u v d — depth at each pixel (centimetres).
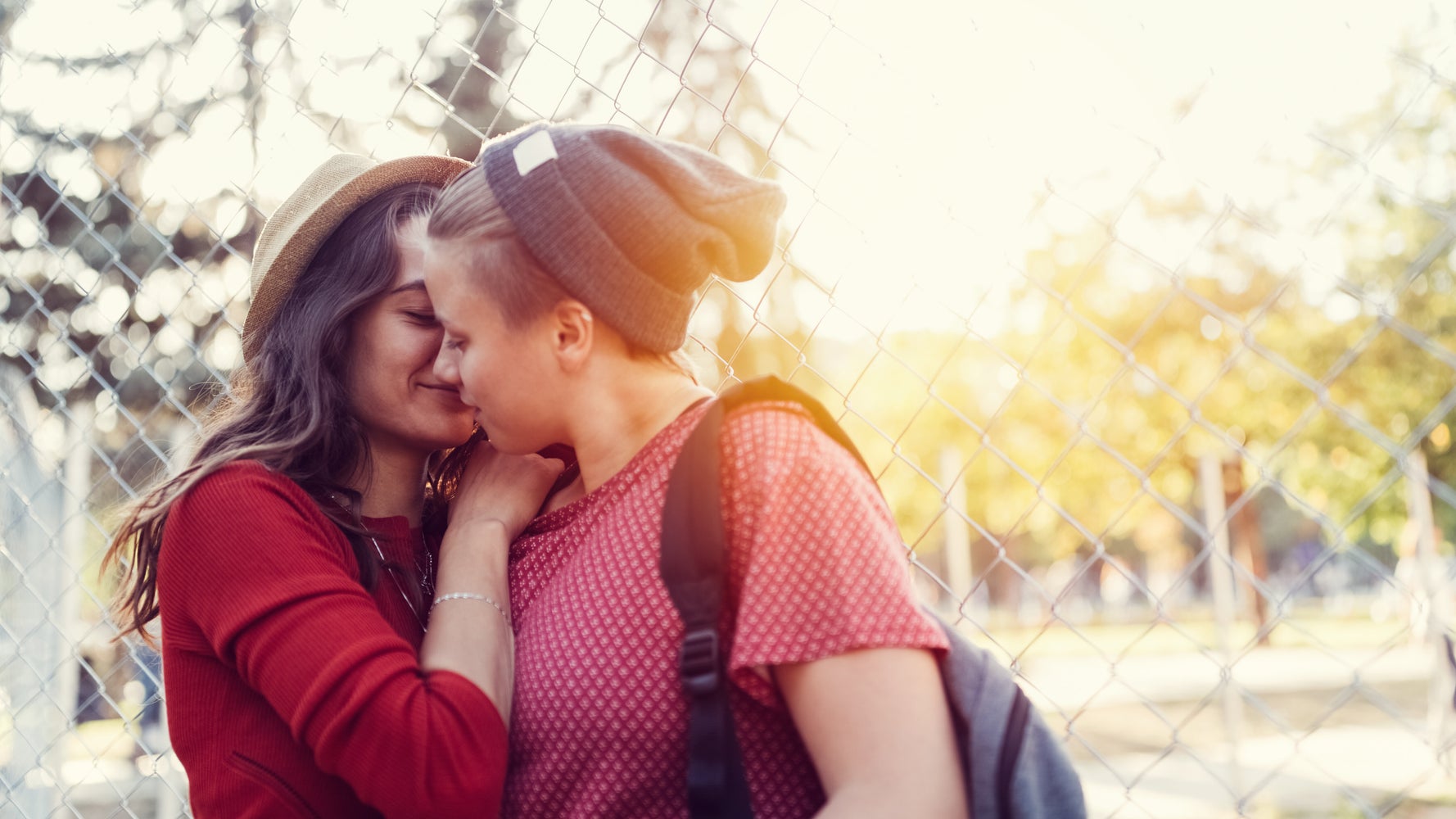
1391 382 1003
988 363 1372
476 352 137
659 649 125
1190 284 891
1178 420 1207
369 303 161
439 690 130
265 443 155
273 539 140
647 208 128
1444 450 1101
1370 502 138
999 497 1571
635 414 139
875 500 126
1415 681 1099
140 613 165
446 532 153
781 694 120
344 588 138
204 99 252
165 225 575
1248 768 707
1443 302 890
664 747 125
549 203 129
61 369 350
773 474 120
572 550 141
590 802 128
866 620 113
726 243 132
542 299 133
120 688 400
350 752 129
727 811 116
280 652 133
